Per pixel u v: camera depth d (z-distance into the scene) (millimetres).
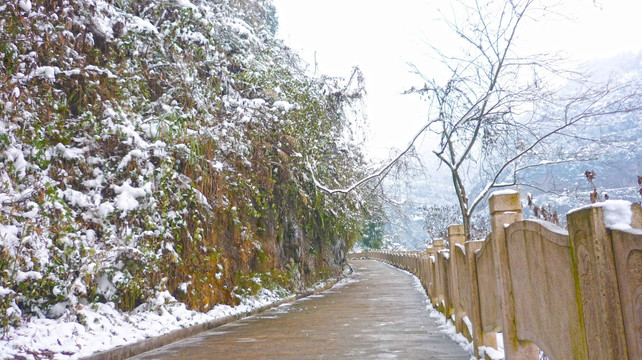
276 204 13703
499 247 4188
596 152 9547
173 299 8195
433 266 10766
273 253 13656
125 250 7059
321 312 10625
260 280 12102
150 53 9164
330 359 5711
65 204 6598
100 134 7586
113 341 6113
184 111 9430
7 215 5684
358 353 6004
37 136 6367
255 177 11391
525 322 3764
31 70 6566
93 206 7195
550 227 3111
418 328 7941
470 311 5594
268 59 12867
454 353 5852
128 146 8008
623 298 2234
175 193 8531
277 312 10906
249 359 5859
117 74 7992
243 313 10062
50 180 6543
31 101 6457
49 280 6156
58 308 6371
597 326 2396
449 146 10953
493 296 4609
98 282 7156
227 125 10039
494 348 5262
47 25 6695
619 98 9047
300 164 12805
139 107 8602
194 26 9828
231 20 11820
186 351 6484
